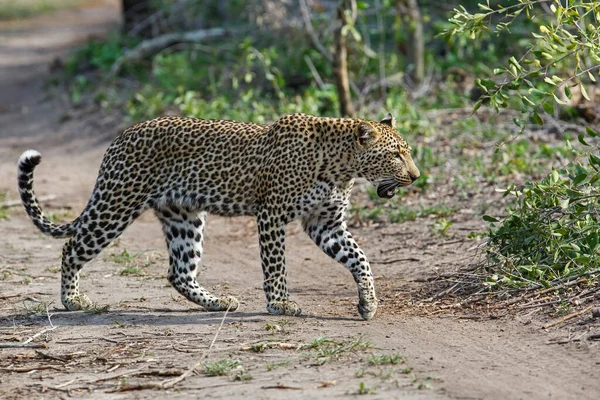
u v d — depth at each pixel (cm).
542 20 2366
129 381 923
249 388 880
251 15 2934
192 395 873
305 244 1609
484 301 1151
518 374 897
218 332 1066
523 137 1975
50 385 926
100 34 4678
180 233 1212
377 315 1144
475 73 2553
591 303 1061
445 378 888
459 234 1498
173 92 2802
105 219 1176
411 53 2516
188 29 3559
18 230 1786
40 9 6178
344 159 1141
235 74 2752
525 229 1206
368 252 1500
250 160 1165
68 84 3362
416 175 1161
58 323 1147
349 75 2559
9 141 2825
